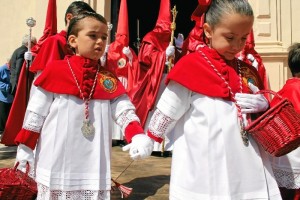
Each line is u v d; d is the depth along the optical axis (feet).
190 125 6.28
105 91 7.63
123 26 20.61
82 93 7.47
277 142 5.74
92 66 7.69
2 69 24.30
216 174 5.94
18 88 14.58
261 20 24.66
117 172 14.92
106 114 7.62
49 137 7.48
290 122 5.69
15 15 28.25
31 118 7.54
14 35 28.19
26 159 7.53
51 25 14.96
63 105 7.46
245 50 16.71
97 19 7.59
